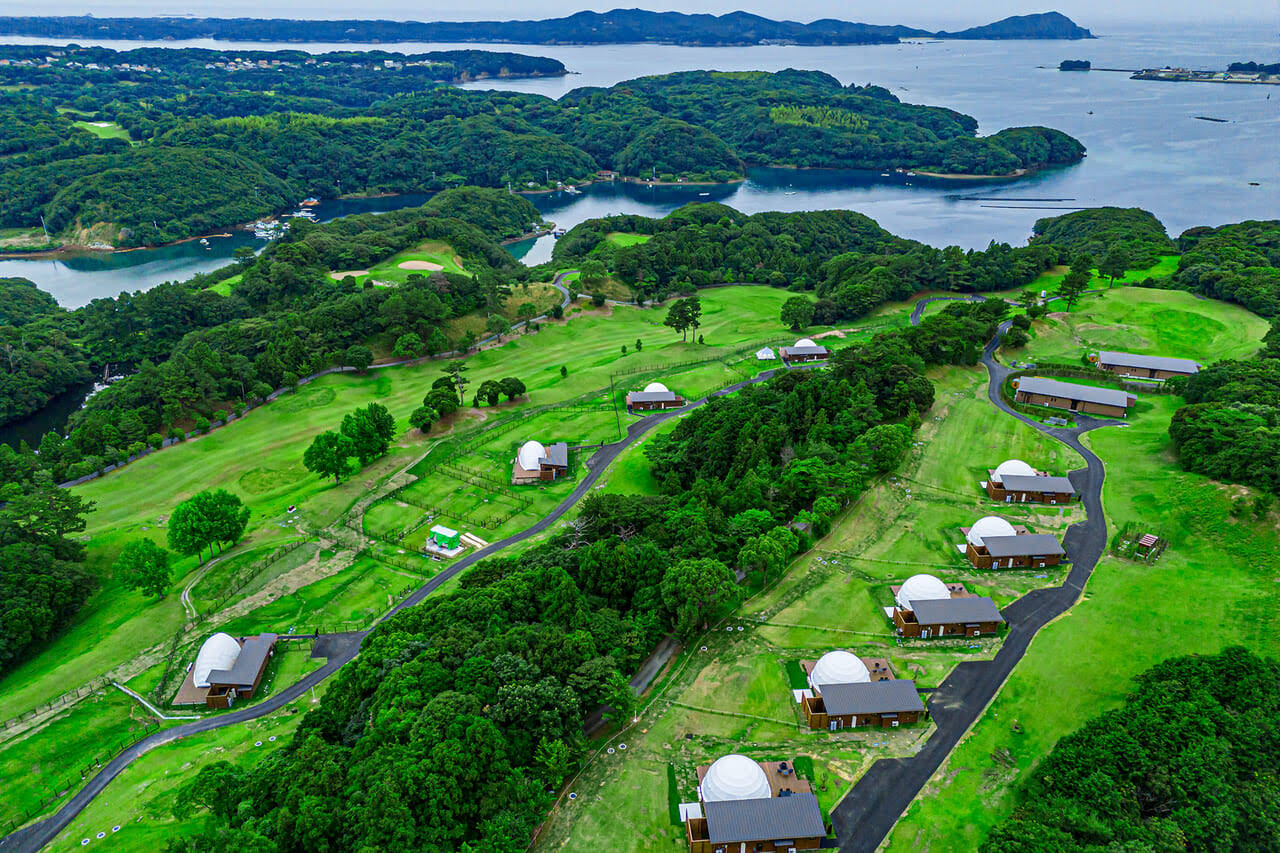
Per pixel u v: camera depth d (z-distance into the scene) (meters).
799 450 133.25
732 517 115.38
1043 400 155.00
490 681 79.44
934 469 133.12
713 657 92.56
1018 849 64.12
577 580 101.19
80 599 122.00
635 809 73.12
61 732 94.19
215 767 76.44
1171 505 117.19
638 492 142.88
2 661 108.00
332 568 125.12
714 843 68.12
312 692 100.00
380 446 157.88
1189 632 93.69
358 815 65.19
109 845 75.25
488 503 142.12
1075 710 84.06
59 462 162.38
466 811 67.62
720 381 189.75
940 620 94.00
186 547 125.75
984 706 84.69
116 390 191.88
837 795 74.50
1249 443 116.56
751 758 78.19
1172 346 183.50
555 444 156.12
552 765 72.50
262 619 113.56
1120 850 62.59
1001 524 110.56
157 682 103.50
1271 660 83.56
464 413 180.50
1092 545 111.81
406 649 85.88
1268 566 102.25
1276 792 69.75
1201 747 72.00
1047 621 97.12
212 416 184.75
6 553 117.19
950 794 74.50
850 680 85.06
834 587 104.38
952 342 170.25
